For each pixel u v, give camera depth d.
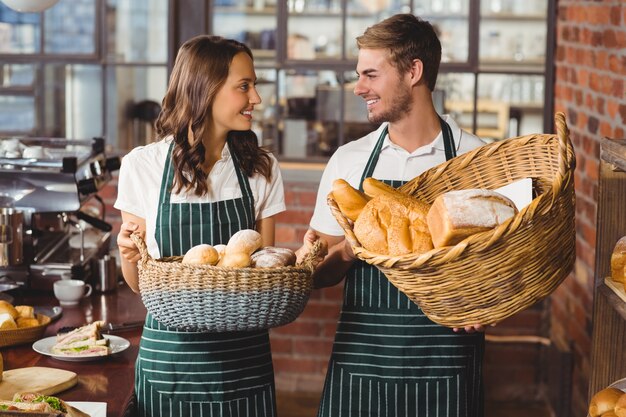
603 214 2.63
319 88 4.99
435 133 2.76
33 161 3.56
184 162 2.63
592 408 2.42
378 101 2.69
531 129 5.04
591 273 4.07
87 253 3.78
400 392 2.71
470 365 2.73
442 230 2.13
